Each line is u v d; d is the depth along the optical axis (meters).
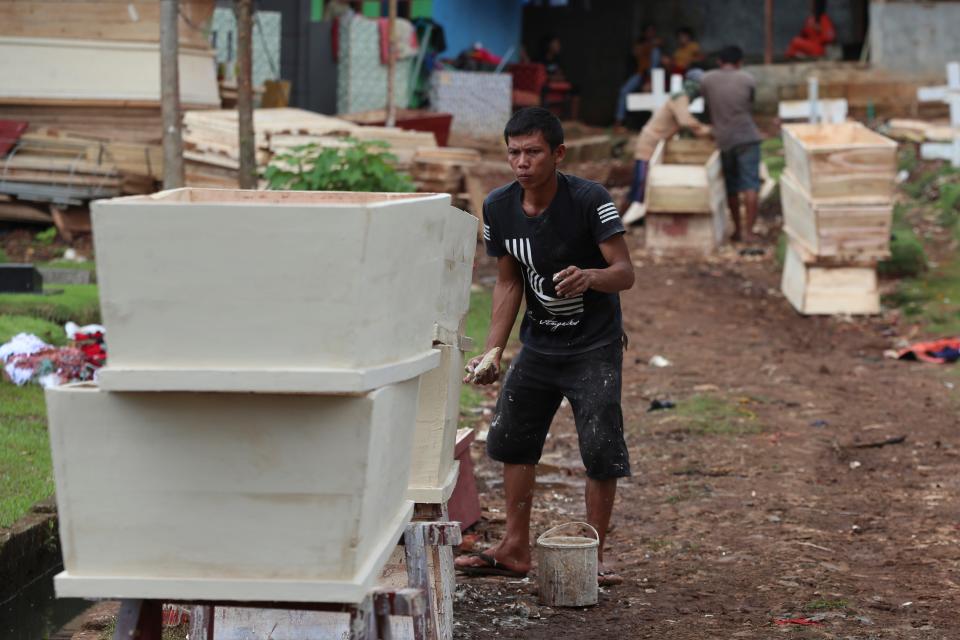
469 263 5.86
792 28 33.53
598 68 34.88
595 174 26.36
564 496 8.77
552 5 35.09
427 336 4.45
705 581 6.84
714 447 10.16
